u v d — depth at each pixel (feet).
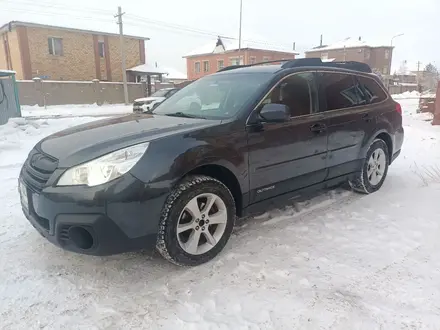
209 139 9.62
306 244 10.80
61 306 8.06
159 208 8.68
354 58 205.87
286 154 11.43
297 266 9.58
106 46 110.01
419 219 12.37
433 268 9.37
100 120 12.28
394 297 8.22
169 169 8.71
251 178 10.62
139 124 10.61
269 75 11.96
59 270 9.45
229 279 9.04
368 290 8.51
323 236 11.32
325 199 14.56
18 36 93.61
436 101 34.91
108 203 8.09
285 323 7.47
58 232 8.46
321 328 7.32
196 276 9.20
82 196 8.12
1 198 14.58
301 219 12.65
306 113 12.28
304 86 12.46
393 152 16.24
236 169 10.12
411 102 81.35
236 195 10.61
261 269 9.43
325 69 13.43
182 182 9.20
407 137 28.53
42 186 8.63
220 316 7.70
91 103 94.79
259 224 12.25
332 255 10.14
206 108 11.73
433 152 22.84
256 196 10.94
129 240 8.46
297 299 8.21
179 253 9.21
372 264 9.64
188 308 7.98
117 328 7.40
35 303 8.15
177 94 14.10
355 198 14.69
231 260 9.92
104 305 8.10
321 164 12.75
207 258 9.77
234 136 10.09
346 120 13.46
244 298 8.28
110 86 97.76
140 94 104.58
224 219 10.07
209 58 169.48
